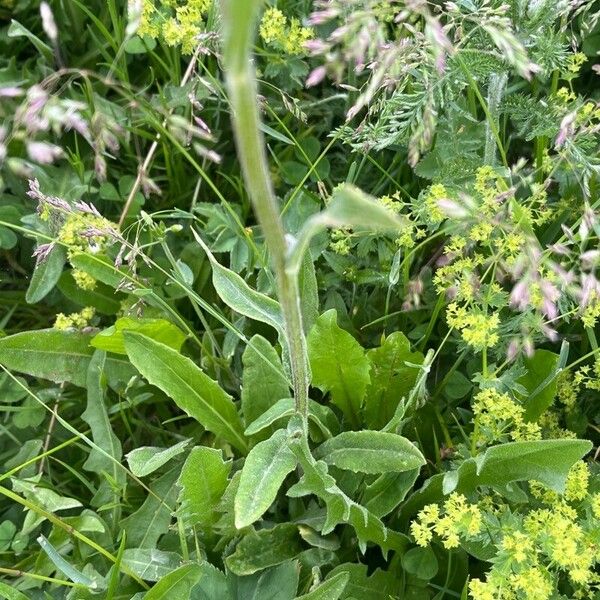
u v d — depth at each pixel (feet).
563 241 1.39
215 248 1.50
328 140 1.72
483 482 1.16
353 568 1.20
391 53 1.04
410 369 1.29
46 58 1.71
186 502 1.19
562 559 1.00
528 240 1.05
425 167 1.43
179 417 1.48
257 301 1.20
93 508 1.44
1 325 1.61
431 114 1.08
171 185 1.69
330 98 1.56
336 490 1.09
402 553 1.24
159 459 1.23
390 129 1.28
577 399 1.38
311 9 1.60
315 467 1.10
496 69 1.24
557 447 1.07
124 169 1.76
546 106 1.30
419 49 1.12
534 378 1.26
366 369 1.27
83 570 1.23
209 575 1.19
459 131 1.32
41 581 1.26
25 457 1.45
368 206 0.56
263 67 1.67
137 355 1.25
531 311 1.16
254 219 1.68
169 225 1.68
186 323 1.54
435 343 1.51
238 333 1.25
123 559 1.21
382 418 1.35
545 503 1.21
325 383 1.31
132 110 1.66
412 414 1.32
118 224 1.51
